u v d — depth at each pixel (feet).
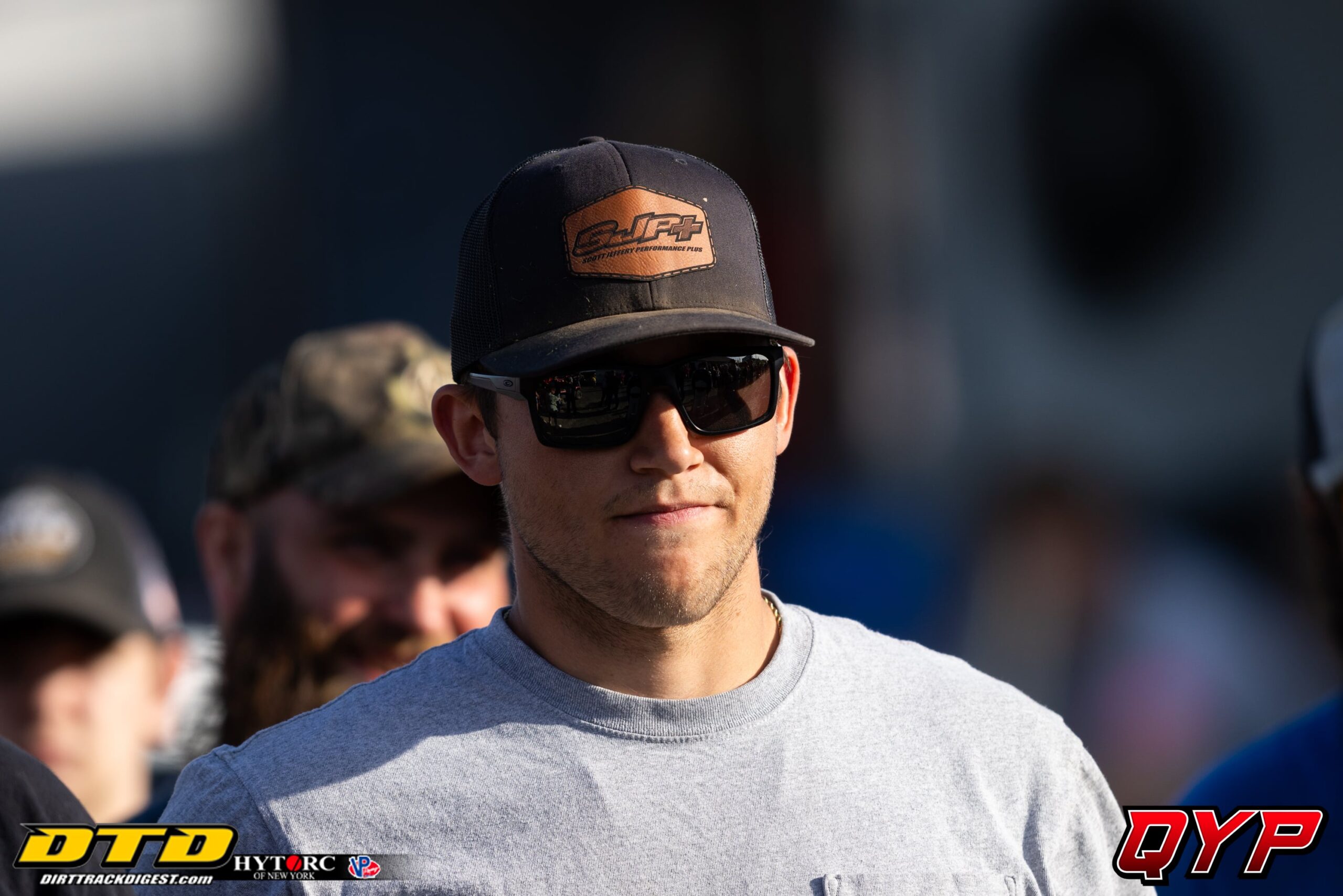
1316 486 32.81
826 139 94.22
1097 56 86.22
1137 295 84.94
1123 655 55.06
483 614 31.42
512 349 21.13
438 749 21.16
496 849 20.27
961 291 90.53
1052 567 57.06
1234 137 82.89
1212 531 76.54
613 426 20.42
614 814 20.34
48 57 156.66
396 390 31.19
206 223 140.77
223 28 141.59
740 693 21.35
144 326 144.66
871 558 65.26
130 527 37.91
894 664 23.16
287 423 30.81
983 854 21.12
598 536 20.61
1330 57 80.23
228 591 32.22
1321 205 81.10
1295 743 30.71
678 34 101.81
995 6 89.40
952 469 86.89
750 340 21.35
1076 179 86.48
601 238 21.18
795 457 89.76
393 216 120.26
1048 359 86.63
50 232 151.23
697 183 22.04
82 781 34.73
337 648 30.27
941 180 91.56
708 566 20.63
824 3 94.58
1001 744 22.27
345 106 121.29
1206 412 82.43
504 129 114.32
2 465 149.18
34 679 34.32
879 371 91.30
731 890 20.07
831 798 20.88
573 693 21.24
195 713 34.65
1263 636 60.03
